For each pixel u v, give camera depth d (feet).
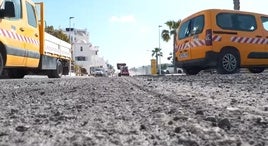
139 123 6.59
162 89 15.08
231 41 34.45
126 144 4.93
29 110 8.68
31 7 32.63
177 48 38.83
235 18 35.14
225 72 34.32
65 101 10.63
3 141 5.09
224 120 6.27
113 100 10.70
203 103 9.93
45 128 6.08
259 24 36.60
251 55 35.65
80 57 289.12
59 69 45.03
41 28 36.37
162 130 5.90
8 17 26.21
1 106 9.64
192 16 36.37
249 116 7.38
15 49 28.32
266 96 12.15
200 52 34.45
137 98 11.27
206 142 5.05
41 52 36.42
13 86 18.34
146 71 212.02
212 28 33.71
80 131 5.77
